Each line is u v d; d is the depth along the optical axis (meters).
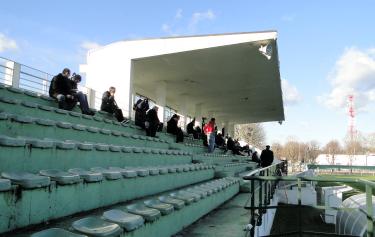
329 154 97.06
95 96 14.92
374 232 6.53
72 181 4.62
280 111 34.69
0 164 4.38
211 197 8.92
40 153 5.09
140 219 4.35
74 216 4.66
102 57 16.14
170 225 5.82
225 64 17.56
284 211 19.70
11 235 3.54
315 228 16.56
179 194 7.23
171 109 31.67
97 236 3.43
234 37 14.25
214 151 21.92
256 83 22.34
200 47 14.66
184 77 20.55
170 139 17.03
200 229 6.84
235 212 8.84
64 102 10.30
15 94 9.01
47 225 4.07
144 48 15.43
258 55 16.02
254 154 29.78
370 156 85.75
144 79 20.92
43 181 4.08
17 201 3.72
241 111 35.16
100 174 5.36
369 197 5.87
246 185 13.31
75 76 10.84
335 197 18.61
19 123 6.18
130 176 6.43
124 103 15.38
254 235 7.08
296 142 109.81
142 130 14.34
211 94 26.22
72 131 7.82
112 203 5.80
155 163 10.39
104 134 9.30
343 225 12.99
